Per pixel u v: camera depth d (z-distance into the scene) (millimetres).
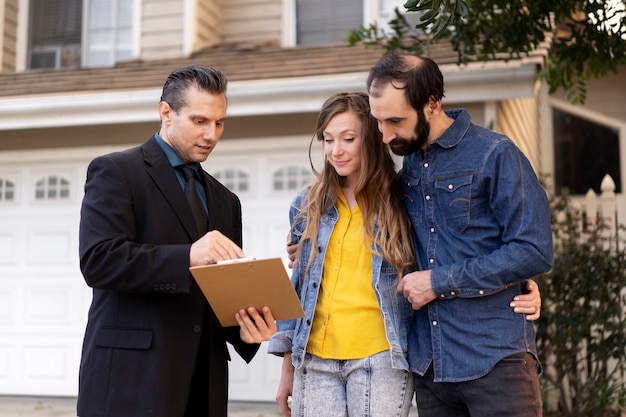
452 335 2443
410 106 2420
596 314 5402
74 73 7555
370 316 2578
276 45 8219
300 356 2648
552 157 10219
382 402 2529
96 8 8625
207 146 2539
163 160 2535
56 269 6777
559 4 4574
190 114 2479
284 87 6113
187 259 2295
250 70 6711
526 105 8297
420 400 2596
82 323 6668
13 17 8758
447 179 2498
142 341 2357
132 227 2410
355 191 2627
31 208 6883
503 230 2420
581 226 5934
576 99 5434
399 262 2559
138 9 8086
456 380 2424
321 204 2721
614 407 5695
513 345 2402
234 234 2764
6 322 6805
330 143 2662
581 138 10312
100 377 2352
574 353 5465
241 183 6547
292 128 6477
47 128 6914
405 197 2643
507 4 4582
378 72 2455
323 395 2619
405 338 2578
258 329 2426
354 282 2615
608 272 5480
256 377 6273
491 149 2453
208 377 2500
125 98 6391
